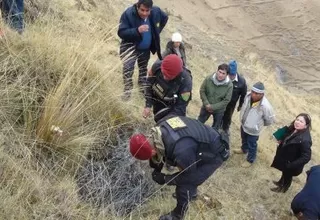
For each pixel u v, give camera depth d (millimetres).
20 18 5426
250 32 31875
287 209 6117
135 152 3914
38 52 4871
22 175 3928
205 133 4137
